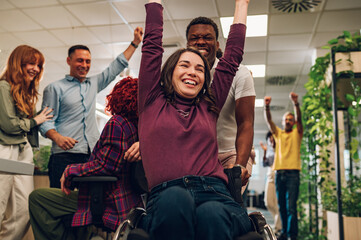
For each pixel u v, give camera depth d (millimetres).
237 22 1308
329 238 3814
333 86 2975
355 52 2973
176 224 816
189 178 1009
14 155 2062
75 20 5559
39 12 5324
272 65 7312
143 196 1999
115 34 6031
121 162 1515
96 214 1483
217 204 904
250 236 950
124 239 1010
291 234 3855
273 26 5578
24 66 2139
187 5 4957
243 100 1560
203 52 1669
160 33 1187
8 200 2078
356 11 5039
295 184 3990
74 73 2564
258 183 17266
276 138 4246
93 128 2557
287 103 10406
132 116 1593
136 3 4969
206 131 1098
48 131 2244
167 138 1062
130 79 1633
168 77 1170
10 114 2000
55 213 1619
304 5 4910
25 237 2521
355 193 3285
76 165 1534
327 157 3992
